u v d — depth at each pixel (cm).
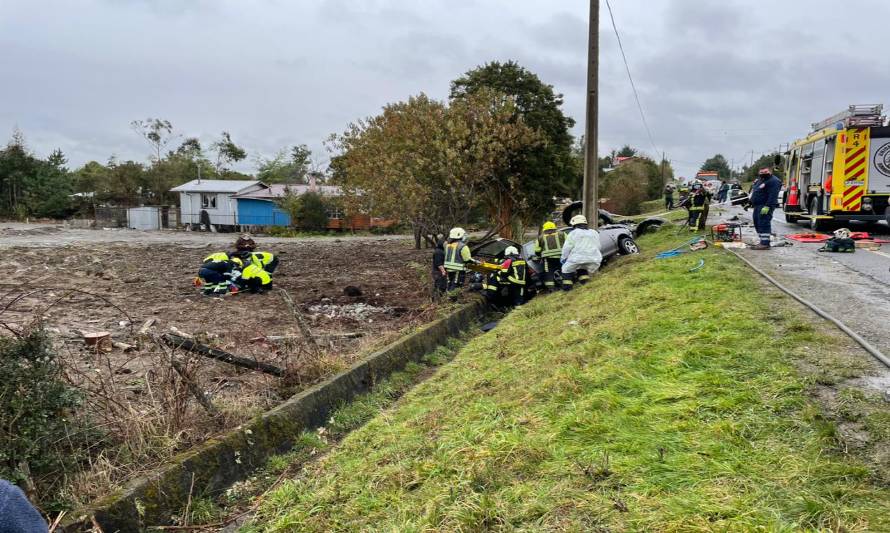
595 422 399
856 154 1339
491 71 2492
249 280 1319
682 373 453
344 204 1938
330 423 608
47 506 387
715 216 2158
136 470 450
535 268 1247
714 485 304
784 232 1528
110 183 5481
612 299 800
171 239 3328
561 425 406
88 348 773
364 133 1877
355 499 405
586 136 1374
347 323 1027
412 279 1580
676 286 770
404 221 1758
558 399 459
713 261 936
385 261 2094
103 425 478
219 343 782
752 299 642
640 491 313
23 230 3916
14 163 5309
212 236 3716
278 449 544
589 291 972
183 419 523
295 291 1386
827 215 1394
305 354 723
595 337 611
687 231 1562
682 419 380
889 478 290
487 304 1201
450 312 1045
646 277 884
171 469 445
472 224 2647
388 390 719
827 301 641
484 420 464
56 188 5506
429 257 2195
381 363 752
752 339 498
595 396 439
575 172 2670
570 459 363
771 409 370
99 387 574
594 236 1094
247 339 840
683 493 302
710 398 400
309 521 399
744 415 369
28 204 5300
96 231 4150
